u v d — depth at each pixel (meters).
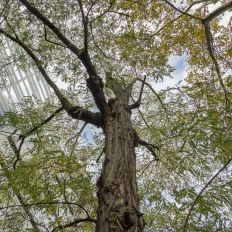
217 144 2.62
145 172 4.18
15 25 4.14
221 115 2.65
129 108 3.45
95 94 3.15
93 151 3.82
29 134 3.06
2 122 3.43
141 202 3.47
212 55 4.65
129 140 2.69
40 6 4.23
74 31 4.64
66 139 3.91
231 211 2.61
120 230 1.68
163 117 3.83
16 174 2.35
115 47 4.72
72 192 2.67
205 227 2.53
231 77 2.78
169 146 3.46
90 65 3.34
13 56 4.63
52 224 2.32
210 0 4.88
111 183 2.06
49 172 2.54
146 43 4.51
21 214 2.59
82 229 2.82
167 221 2.93
